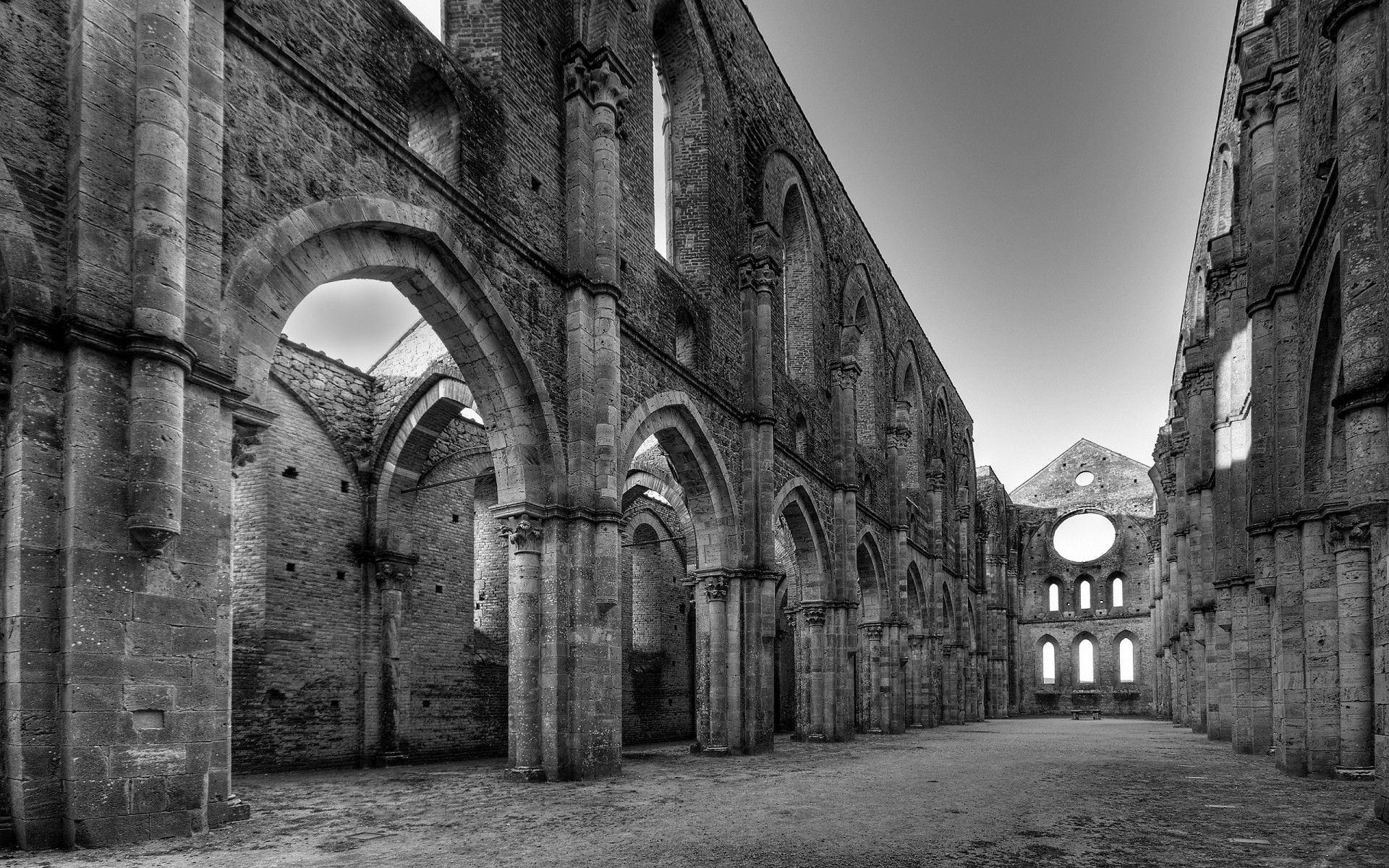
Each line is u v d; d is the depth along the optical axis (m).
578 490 16.47
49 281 8.84
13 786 8.32
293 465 20.53
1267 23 20.30
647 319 19.67
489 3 16.30
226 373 10.16
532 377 15.85
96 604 8.73
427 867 8.47
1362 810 12.54
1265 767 19.47
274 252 11.07
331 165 12.09
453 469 24.41
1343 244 12.50
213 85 10.36
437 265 14.18
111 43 9.45
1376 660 11.83
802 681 29.73
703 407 22.12
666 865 8.63
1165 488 49.75
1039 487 71.75
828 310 32.44
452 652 23.73
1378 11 12.51
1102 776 17.41
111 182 9.27
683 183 23.53
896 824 11.21
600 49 17.98
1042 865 8.68
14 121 8.77
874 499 36.59
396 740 21.38
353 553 21.66
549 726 15.75
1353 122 12.52
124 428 9.09
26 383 8.61
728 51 25.14
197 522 9.72
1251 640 23.50
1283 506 18.17
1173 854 9.29
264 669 19.20
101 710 8.69
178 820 9.30
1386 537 11.52
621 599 30.81
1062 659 68.31
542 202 16.86
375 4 13.30
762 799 13.69
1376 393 11.76
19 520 8.45
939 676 45.75
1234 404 24.61
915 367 45.47
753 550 23.48
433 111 15.08
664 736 32.44
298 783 16.34
